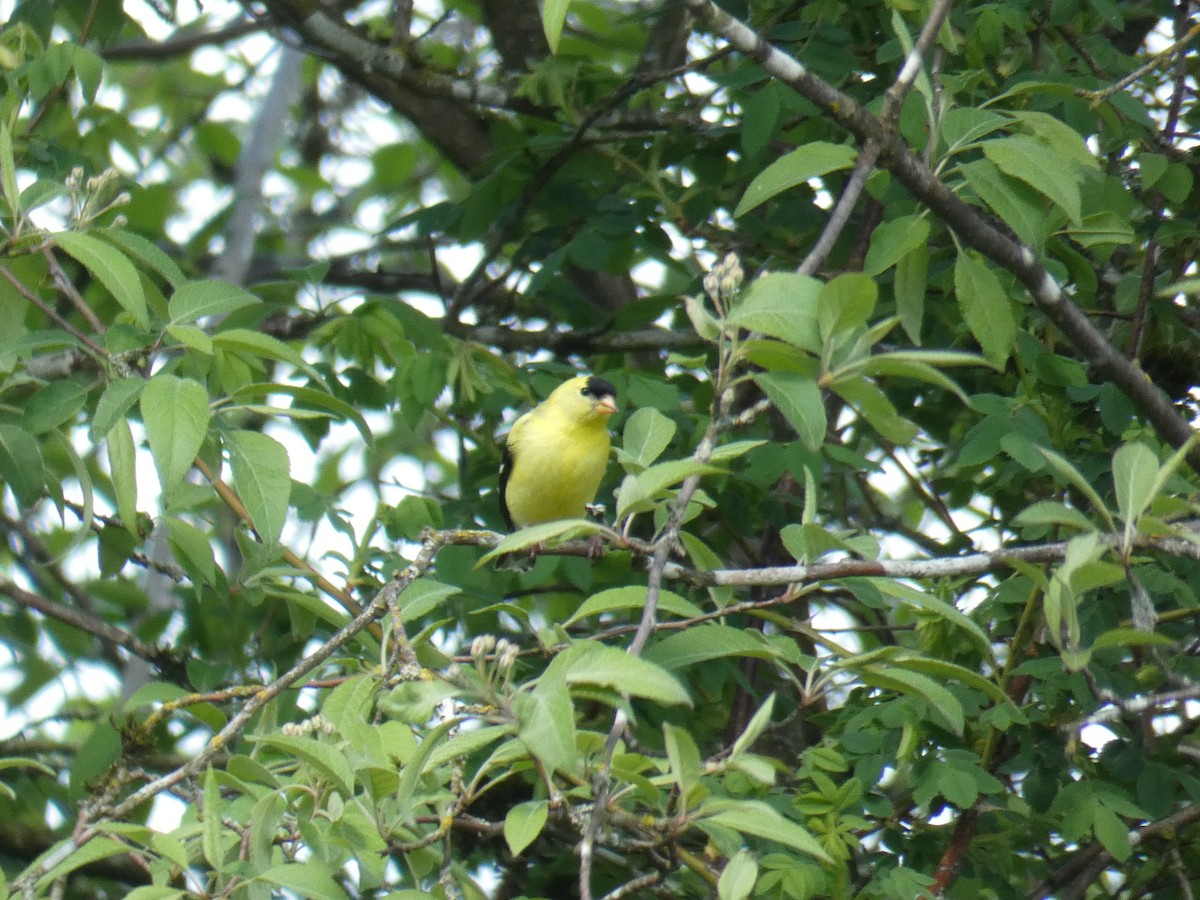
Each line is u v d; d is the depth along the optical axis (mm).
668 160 12773
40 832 10875
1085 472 9062
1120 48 11719
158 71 20016
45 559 11953
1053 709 8219
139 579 14914
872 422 5895
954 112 6859
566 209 13102
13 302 7969
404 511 10375
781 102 9727
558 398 11594
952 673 6203
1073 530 8570
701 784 5105
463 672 5031
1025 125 7250
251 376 8930
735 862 5000
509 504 11789
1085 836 8508
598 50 16656
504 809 10383
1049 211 8156
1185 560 9062
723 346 5812
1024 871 9414
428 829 6309
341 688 5648
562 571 11273
